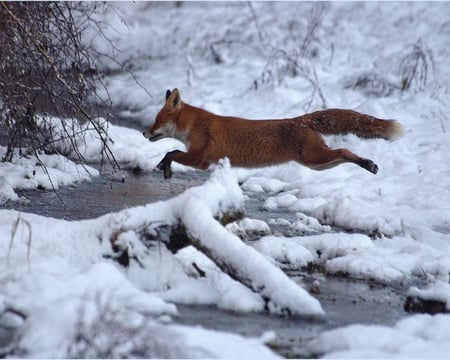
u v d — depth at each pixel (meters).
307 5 33.78
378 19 31.69
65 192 16.14
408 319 9.31
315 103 23.66
